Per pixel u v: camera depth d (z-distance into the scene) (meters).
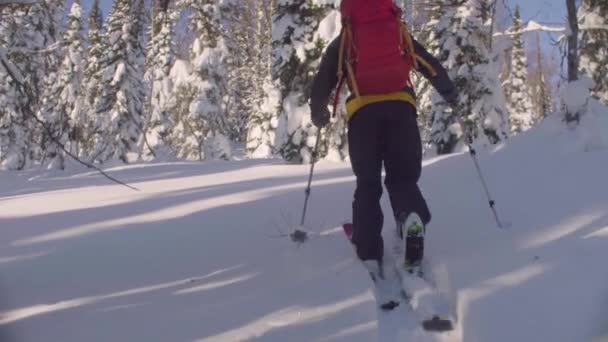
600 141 4.05
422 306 2.51
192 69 23.78
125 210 5.05
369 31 3.21
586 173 3.66
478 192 4.08
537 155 4.34
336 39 3.36
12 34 5.23
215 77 24.16
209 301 2.72
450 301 2.58
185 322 2.48
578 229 2.95
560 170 3.89
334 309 2.52
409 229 2.88
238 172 8.70
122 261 3.47
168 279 3.11
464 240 3.20
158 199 5.63
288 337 2.27
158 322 2.50
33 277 3.20
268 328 2.37
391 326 2.46
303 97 11.38
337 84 3.45
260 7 14.37
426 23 16.20
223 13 6.28
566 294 2.27
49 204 5.79
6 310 2.70
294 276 2.99
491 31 7.14
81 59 19.45
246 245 3.68
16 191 8.06
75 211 5.16
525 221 3.29
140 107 23.48
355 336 2.24
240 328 2.39
